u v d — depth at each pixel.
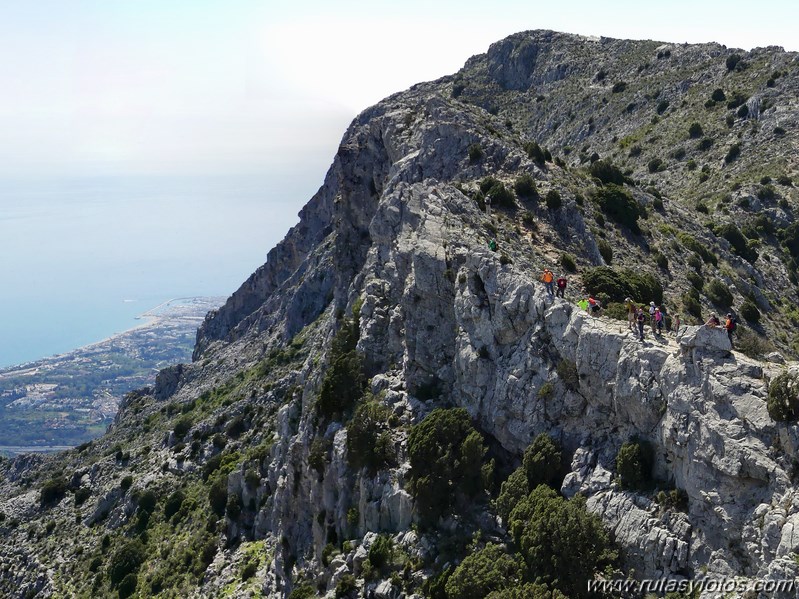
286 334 153.38
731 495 39.53
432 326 63.59
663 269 90.00
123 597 95.50
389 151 100.38
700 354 43.03
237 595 76.56
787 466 37.91
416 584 49.88
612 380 47.94
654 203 111.44
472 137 91.44
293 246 194.62
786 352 87.81
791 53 170.25
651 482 44.31
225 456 115.19
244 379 150.50
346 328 74.62
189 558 94.19
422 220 72.06
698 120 168.50
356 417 60.69
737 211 132.75
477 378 56.69
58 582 109.12
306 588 59.59
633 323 49.88
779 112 154.38
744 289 98.62
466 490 52.69
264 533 88.00
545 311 53.62
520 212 79.50
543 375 52.44
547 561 43.22
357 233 100.88
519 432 52.59
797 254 126.19
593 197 96.50
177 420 148.00
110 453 153.75
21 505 138.12
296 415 88.94
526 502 47.19
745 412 40.03
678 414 42.84
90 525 121.25
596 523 43.12
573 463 48.44
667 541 40.91
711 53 194.38
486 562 45.78
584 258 76.38
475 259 60.47
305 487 69.12
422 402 61.12
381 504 56.31
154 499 115.06
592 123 196.38
